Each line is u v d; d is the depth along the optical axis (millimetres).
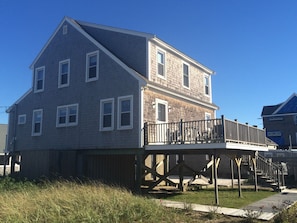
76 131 17516
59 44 19531
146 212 8531
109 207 8438
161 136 15516
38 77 20531
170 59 18297
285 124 39062
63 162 16578
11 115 21750
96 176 16688
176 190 15773
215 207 10531
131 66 16828
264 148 16344
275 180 16469
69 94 18328
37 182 15648
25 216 7789
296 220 8469
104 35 18531
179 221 8391
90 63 17656
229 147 11984
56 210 8031
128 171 17844
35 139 19734
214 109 22781
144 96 15250
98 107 16672
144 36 16578
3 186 12492
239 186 13703
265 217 8891
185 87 19484
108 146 15844
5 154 21531
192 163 22266
